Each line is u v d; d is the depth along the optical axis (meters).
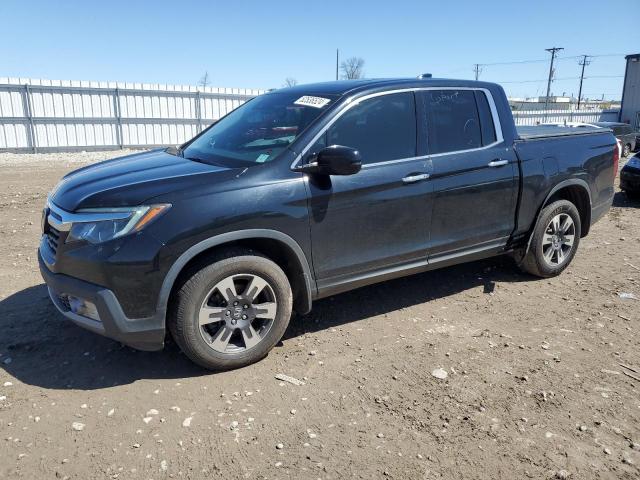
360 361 3.81
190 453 2.81
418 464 2.76
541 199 5.15
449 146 4.52
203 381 3.51
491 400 3.34
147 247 3.22
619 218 8.91
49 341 4.00
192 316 3.41
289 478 2.64
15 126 22.73
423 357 3.88
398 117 4.28
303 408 3.23
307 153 3.80
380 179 4.04
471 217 4.66
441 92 4.56
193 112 27.73
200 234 3.34
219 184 3.47
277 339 3.79
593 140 5.72
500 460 2.79
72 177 3.96
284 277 3.72
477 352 3.96
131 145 26.09
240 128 4.41
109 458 2.76
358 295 5.04
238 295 3.58
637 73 36.62
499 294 5.13
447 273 5.69
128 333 3.30
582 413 3.21
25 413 3.12
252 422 3.09
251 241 3.69
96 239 3.23
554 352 3.98
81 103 24.25
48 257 3.56
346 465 2.74
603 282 5.49
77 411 3.16
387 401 3.31
